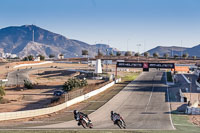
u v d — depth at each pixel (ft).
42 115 136.15
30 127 99.76
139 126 105.91
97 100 186.29
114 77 317.83
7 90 287.48
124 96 204.44
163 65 284.82
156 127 104.22
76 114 63.41
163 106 163.63
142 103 174.19
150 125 108.99
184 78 349.82
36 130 83.46
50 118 127.13
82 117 63.21
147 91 232.94
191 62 645.92
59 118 126.82
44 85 318.86
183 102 178.81
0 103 202.18
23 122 116.06
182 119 126.62
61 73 447.42
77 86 234.99
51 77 405.59
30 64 612.29
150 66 285.23
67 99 169.27
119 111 145.89
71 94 184.14
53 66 580.71
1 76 418.10
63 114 138.41
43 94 251.39
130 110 149.38
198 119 128.16
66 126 103.35
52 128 96.63
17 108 181.27
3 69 520.01
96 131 81.00
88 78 361.71
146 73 427.33
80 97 182.50
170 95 210.79
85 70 456.45
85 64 622.54
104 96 204.85
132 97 199.72
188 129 100.83
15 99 222.89
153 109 153.28
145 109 153.07
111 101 181.47
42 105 189.98
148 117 129.39
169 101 183.21
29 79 386.73
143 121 118.73
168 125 109.60
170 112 145.07
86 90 214.28
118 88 253.03
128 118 126.11
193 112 141.49
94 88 224.53
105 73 401.90
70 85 234.17
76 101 175.42
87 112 142.61
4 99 212.23
